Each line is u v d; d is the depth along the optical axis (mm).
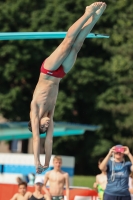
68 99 84812
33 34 27875
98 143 87312
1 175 48781
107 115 87688
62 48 23141
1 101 83750
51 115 23781
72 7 88062
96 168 89875
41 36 27734
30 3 86875
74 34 23078
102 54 89250
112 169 31922
